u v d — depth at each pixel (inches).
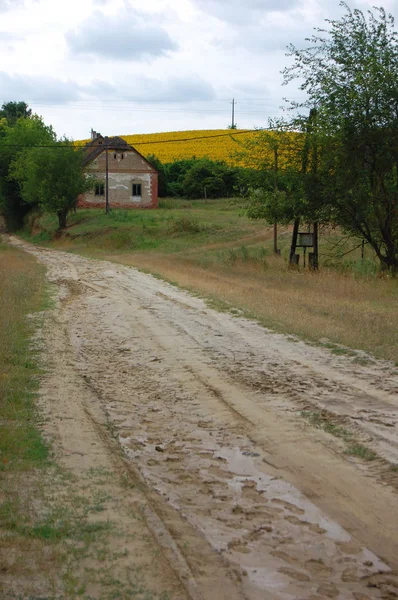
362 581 157.6
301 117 952.3
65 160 2161.7
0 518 184.2
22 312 615.5
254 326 534.0
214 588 152.3
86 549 168.2
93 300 730.2
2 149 2822.3
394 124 857.5
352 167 888.3
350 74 876.6
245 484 220.2
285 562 166.2
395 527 187.8
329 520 192.1
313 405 311.7
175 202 2596.0
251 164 1038.4
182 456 248.4
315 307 617.0
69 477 220.5
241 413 302.2
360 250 1269.7
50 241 2162.9
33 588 148.8
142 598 146.6
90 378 372.5
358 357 411.8
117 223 2043.6
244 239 1692.9
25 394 327.9
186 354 433.1
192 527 185.3
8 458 234.7
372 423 282.7
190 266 1184.8
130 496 205.8
